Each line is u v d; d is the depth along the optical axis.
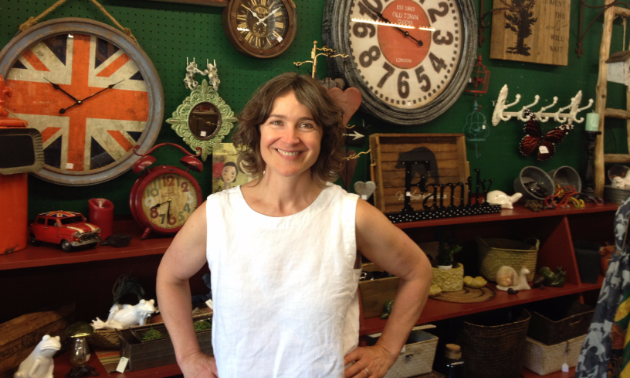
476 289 2.41
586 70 3.09
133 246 1.65
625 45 3.22
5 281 1.70
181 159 1.84
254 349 1.05
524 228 2.80
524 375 2.36
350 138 2.22
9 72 1.63
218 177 1.96
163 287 1.21
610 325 1.56
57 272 1.79
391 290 2.04
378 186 2.19
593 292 2.97
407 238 1.21
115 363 1.62
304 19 2.17
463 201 2.32
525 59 2.74
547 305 2.71
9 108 1.63
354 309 1.19
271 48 2.04
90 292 1.86
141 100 1.85
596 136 2.93
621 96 3.27
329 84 2.02
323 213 1.11
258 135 1.14
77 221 1.64
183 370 1.20
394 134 2.26
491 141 2.75
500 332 2.16
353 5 2.20
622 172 3.10
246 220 1.09
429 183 2.38
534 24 2.75
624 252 1.53
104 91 1.78
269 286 1.05
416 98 2.42
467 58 2.50
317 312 1.04
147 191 1.75
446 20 2.47
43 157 1.55
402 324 1.25
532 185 2.68
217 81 1.97
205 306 1.88
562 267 2.59
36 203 1.74
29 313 1.60
